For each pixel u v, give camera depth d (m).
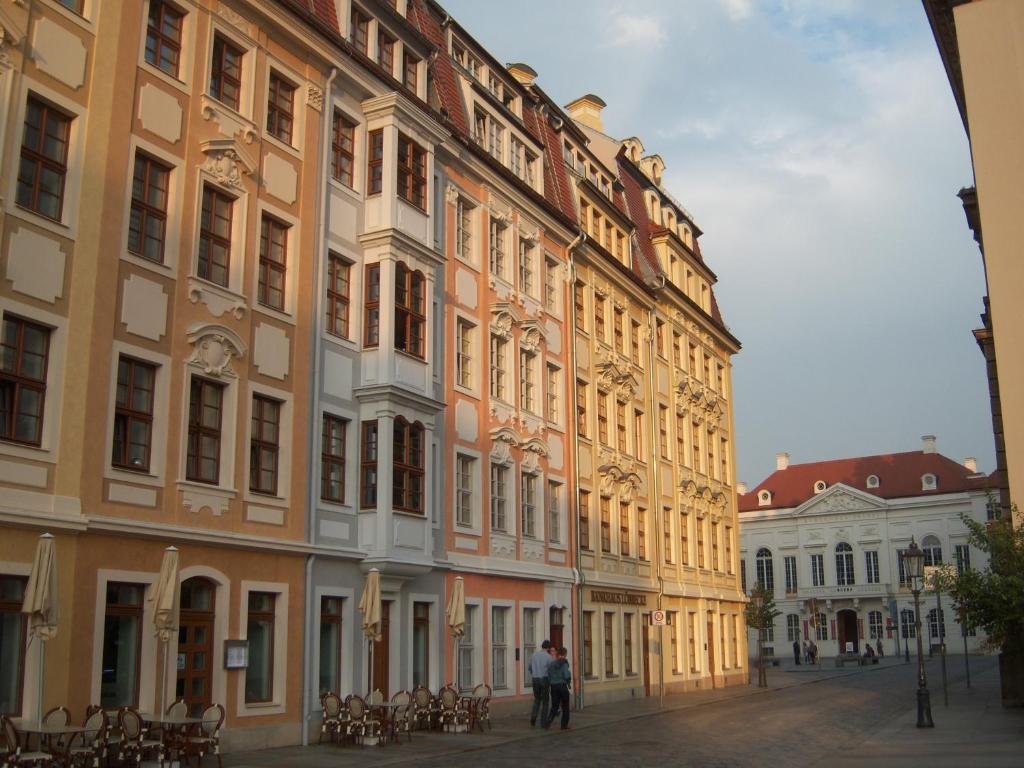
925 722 26.22
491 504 30.75
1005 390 27.44
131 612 18.45
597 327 39.88
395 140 26.30
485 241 31.83
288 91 24.08
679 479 46.34
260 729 20.73
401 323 25.73
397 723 23.33
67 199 18.14
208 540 19.92
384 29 27.41
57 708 16.03
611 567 38.28
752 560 107.25
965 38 29.44
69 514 17.25
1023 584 24.06
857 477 106.38
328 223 24.53
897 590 98.81
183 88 20.88
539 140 36.12
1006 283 27.86
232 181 21.73
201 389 20.67
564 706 26.33
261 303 22.22
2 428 16.67
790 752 21.05
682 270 50.31
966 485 97.38
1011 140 28.45
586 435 37.72
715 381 53.25
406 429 25.36
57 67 18.20
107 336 18.48
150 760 17.22
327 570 23.19
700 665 45.78
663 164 54.06
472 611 29.12
